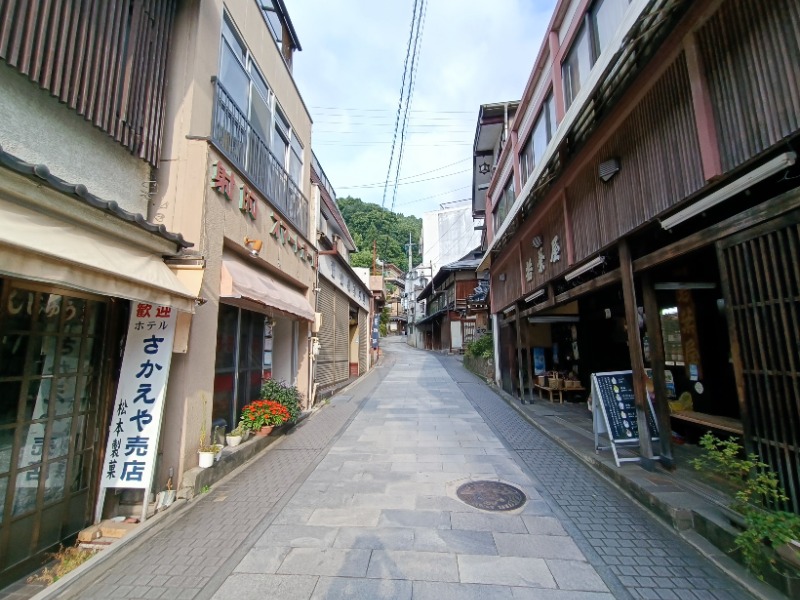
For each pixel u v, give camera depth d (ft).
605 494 15.52
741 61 10.63
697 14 11.52
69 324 12.67
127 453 13.64
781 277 9.86
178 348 15.08
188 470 15.78
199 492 15.71
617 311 29.48
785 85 9.47
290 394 26.73
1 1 9.86
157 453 14.44
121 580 10.19
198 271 14.21
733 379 18.84
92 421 13.55
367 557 11.11
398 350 130.82
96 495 13.52
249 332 26.40
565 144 20.15
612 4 16.19
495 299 47.60
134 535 12.19
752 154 10.34
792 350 9.57
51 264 8.86
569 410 31.60
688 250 13.09
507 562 10.78
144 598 9.46
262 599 9.36
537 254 29.58
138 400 13.97
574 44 20.47
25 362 11.14
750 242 10.70
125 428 13.80
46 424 11.80
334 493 15.89
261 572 10.47
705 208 12.11
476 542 11.87
